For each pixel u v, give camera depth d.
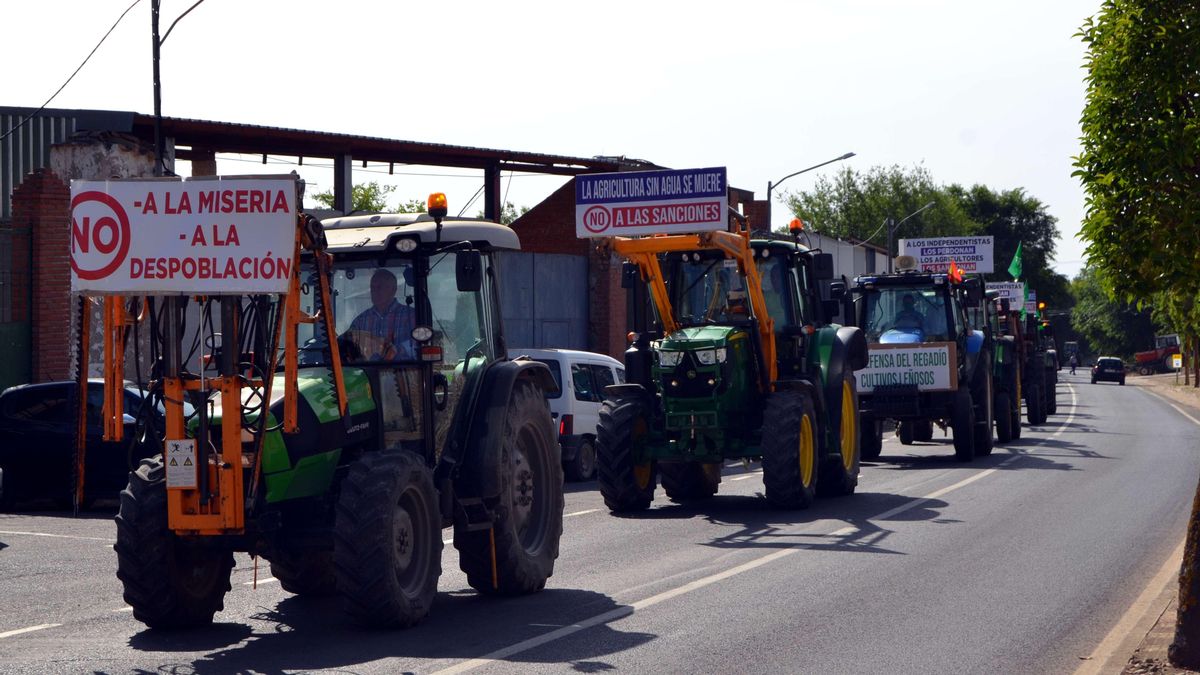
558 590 10.72
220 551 8.98
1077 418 41.84
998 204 128.75
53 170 23.23
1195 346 76.56
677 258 16.97
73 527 15.81
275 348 8.39
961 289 24.47
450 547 13.64
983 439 24.39
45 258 21.97
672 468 17.75
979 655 8.16
